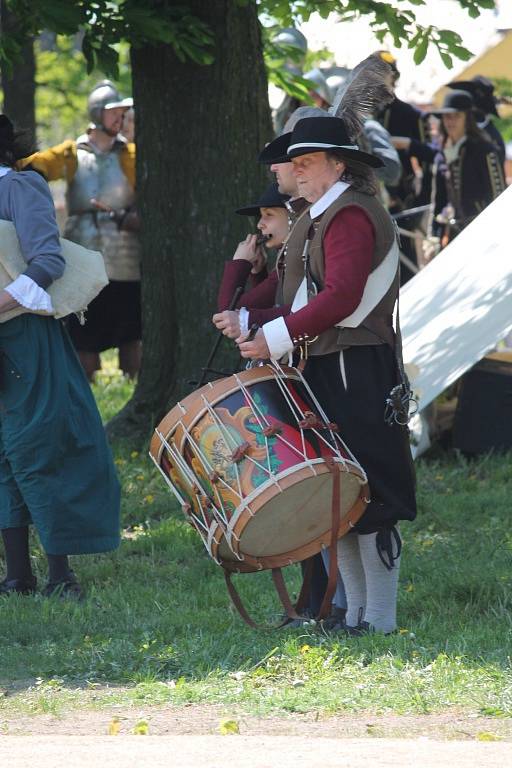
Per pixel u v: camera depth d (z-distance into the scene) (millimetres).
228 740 9141
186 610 14180
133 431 23000
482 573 15133
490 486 20625
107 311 29812
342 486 11766
